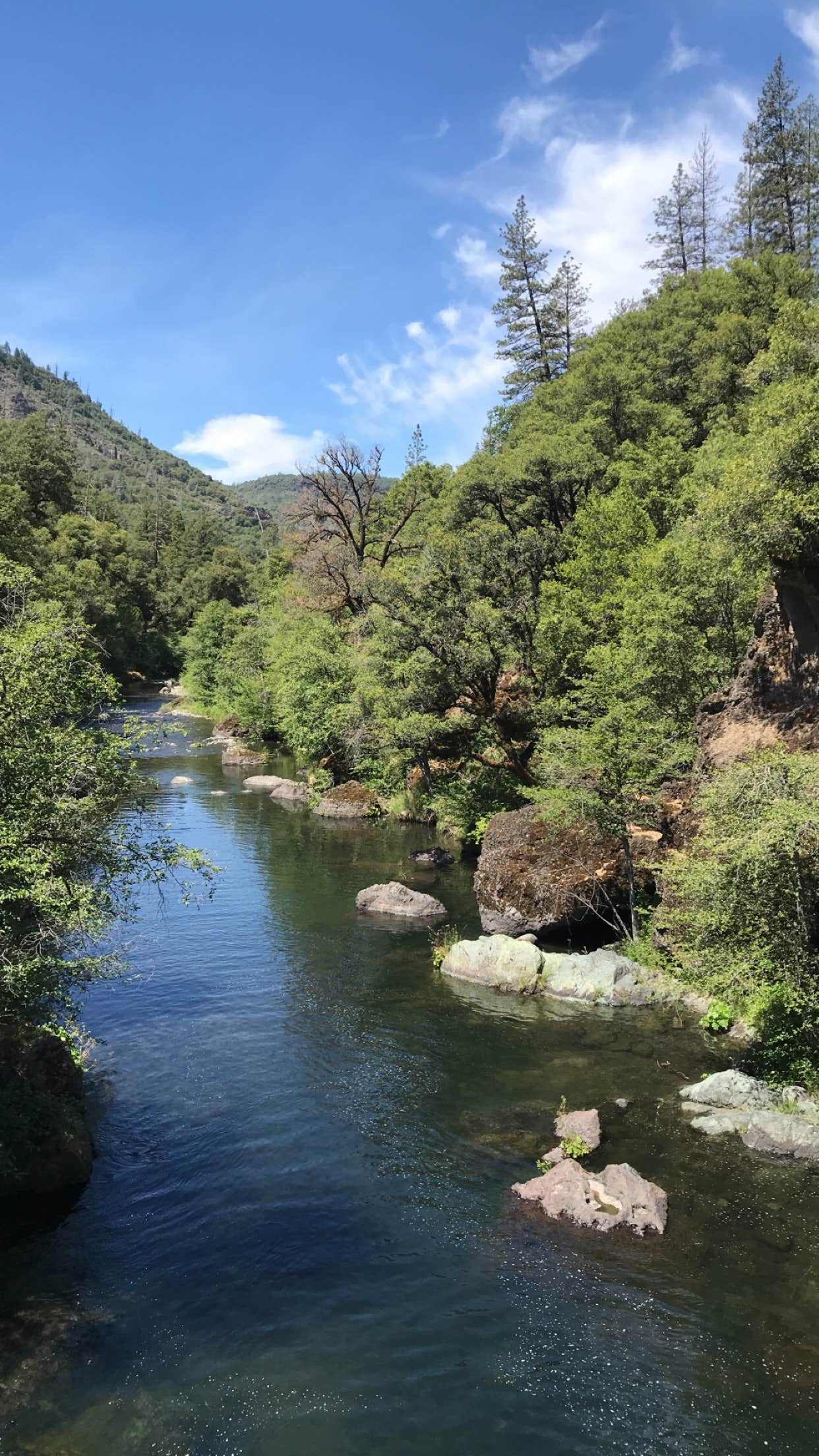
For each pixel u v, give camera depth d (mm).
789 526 16688
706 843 13508
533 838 22812
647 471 36938
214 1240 9953
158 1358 8070
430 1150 11977
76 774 11367
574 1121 12289
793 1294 8805
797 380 18281
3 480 84312
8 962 10234
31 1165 10758
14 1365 7953
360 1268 9422
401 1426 7242
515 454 43594
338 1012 17297
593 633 29641
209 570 133125
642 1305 8711
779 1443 7027
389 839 33938
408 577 32438
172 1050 15336
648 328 57969
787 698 17594
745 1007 15805
